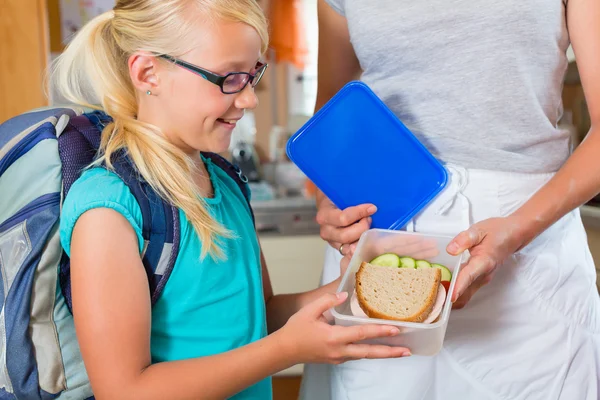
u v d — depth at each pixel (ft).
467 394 3.59
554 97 3.43
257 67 3.05
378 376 3.60
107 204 2.66
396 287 2.87
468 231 2.96
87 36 3.13
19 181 2.87
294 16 10.47
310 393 4.16
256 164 10.39
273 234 8.84
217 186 3.36
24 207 2.84
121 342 2.58
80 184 2.73
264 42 3.03
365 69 3.87
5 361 2.87
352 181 3.53
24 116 3.09
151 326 2.90
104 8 9.95
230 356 2.69
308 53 10.67
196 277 2.93
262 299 3.36
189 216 2.88
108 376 2.57
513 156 3.40
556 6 3.24
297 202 8.86
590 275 3.64
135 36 2.87
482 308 3.52
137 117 3.13
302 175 10.34
